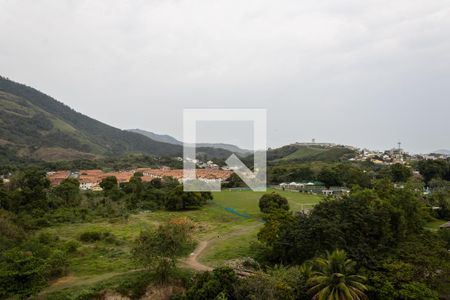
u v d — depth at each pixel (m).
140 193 77.94
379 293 26.25
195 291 28.09
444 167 104.19
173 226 36.53
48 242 42.53
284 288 25.92
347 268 25.77
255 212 64.50
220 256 38.41
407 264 28.16
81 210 64.69
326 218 35.22
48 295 28.47
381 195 45.66
